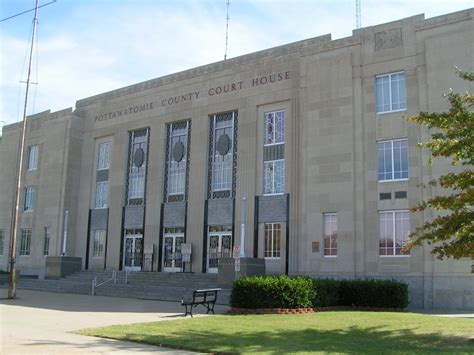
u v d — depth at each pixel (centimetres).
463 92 2530
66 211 4062
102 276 3566
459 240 1393
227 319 1762
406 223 2642
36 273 4288
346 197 2819
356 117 2859
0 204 4878
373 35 2878
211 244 3381
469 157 1417
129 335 1374
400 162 2717
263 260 2881
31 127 4719
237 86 3419
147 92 3922
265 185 3200
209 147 3509
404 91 2758
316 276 2845
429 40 2670
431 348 1218
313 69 3045
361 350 1177
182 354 1130
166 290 2858
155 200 3700
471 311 2345
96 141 4241
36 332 1434
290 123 3148
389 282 2302
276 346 1221
